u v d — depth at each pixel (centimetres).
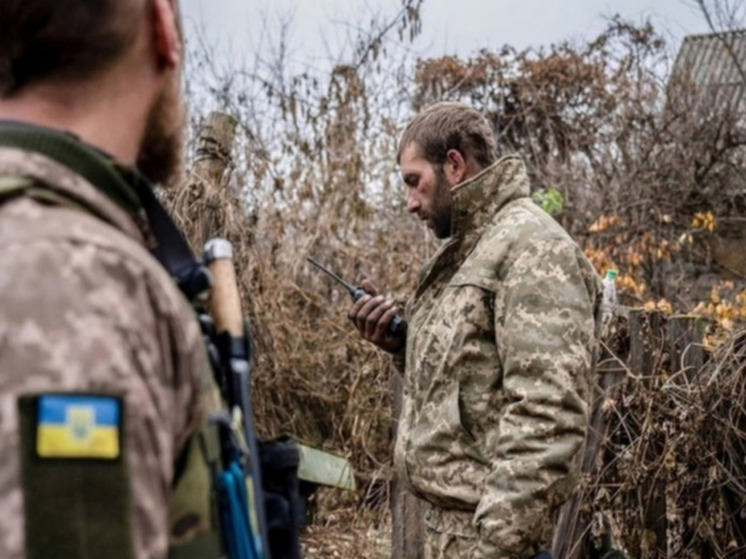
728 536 347
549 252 223
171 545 89
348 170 644
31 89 91
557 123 1034
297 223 604
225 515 94
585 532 342
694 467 347
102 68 93
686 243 924
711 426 349
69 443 75
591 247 844
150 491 80
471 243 241
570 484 215
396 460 244
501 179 239
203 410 93
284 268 583
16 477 74
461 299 231
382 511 466
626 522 344
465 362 229
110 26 92
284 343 538
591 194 932
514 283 223
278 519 110
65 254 80
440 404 232
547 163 1014
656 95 998
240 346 106
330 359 545
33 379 75
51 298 78
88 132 92
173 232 100
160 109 101
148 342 83
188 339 89
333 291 598
